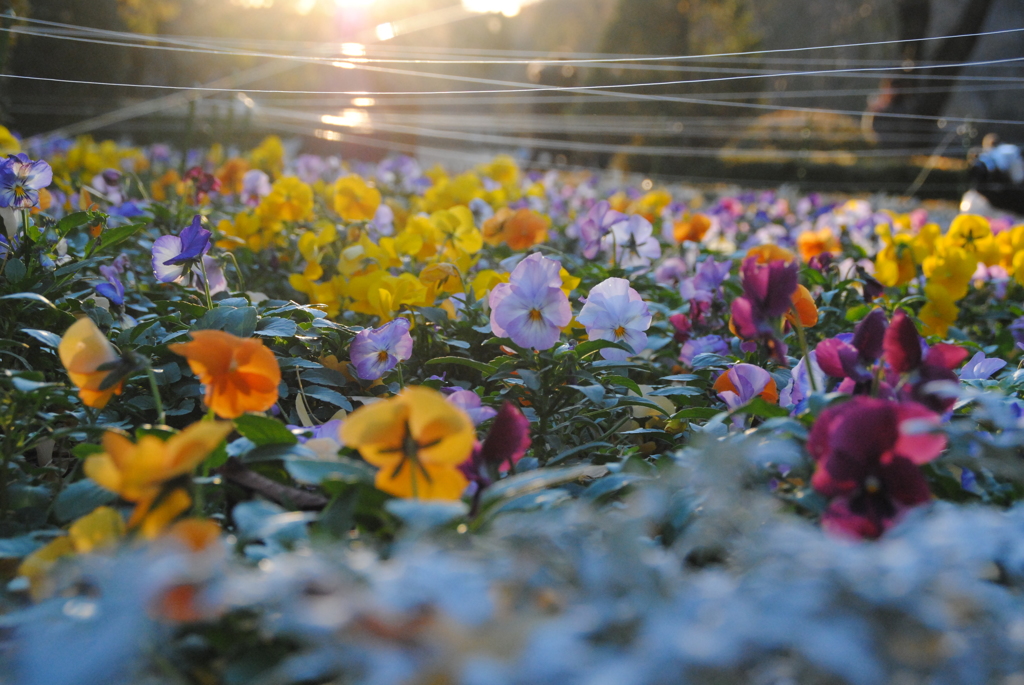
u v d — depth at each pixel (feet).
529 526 1.46
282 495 1.74
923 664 1.20
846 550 1.28
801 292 2.22
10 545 1.67
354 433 1.59
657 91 15.75
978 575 1.48
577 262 4.36
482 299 2.85
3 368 2.40
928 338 2.92
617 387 2.57
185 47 3.99
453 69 4.31
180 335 2.32
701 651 1.07
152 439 1.52
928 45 19.54
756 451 1.57
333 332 2.69
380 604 1.14
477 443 1.77
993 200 7.25
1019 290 4.01
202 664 1.48
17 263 2.45
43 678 1.03
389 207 4.57
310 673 1.32
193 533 1.48
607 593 1.37
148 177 5.98
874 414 1.58
